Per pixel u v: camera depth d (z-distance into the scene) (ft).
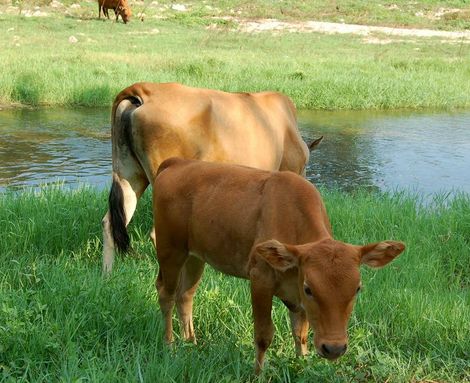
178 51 79.25
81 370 14.55
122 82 59.31
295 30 105.50
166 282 17.58
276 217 15.62
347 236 24.95
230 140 22.86
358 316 18.78
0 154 41.91
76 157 42.06
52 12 109.19
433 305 19.34
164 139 22.04
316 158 44.32
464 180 40.32
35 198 27.14
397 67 75.56
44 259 21.48
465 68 76.28
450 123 56.39
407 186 38.75
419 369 16.15
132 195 22.72
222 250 16.62
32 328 15.81
